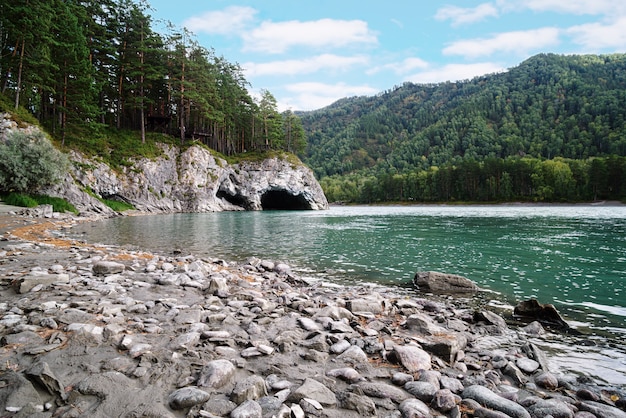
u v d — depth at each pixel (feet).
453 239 73.15
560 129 602.44
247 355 15.24
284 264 43.75
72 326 16.33
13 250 40.19
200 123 248.52
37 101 137.59
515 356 18.35
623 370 17.44
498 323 24.29
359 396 12.10
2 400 10.30
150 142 195.21
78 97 139.74
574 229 91.66
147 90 199.41
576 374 16.90
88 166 147.43
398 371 14.96
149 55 194.70
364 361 15.57
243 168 256.52
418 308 27.94
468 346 19.77
